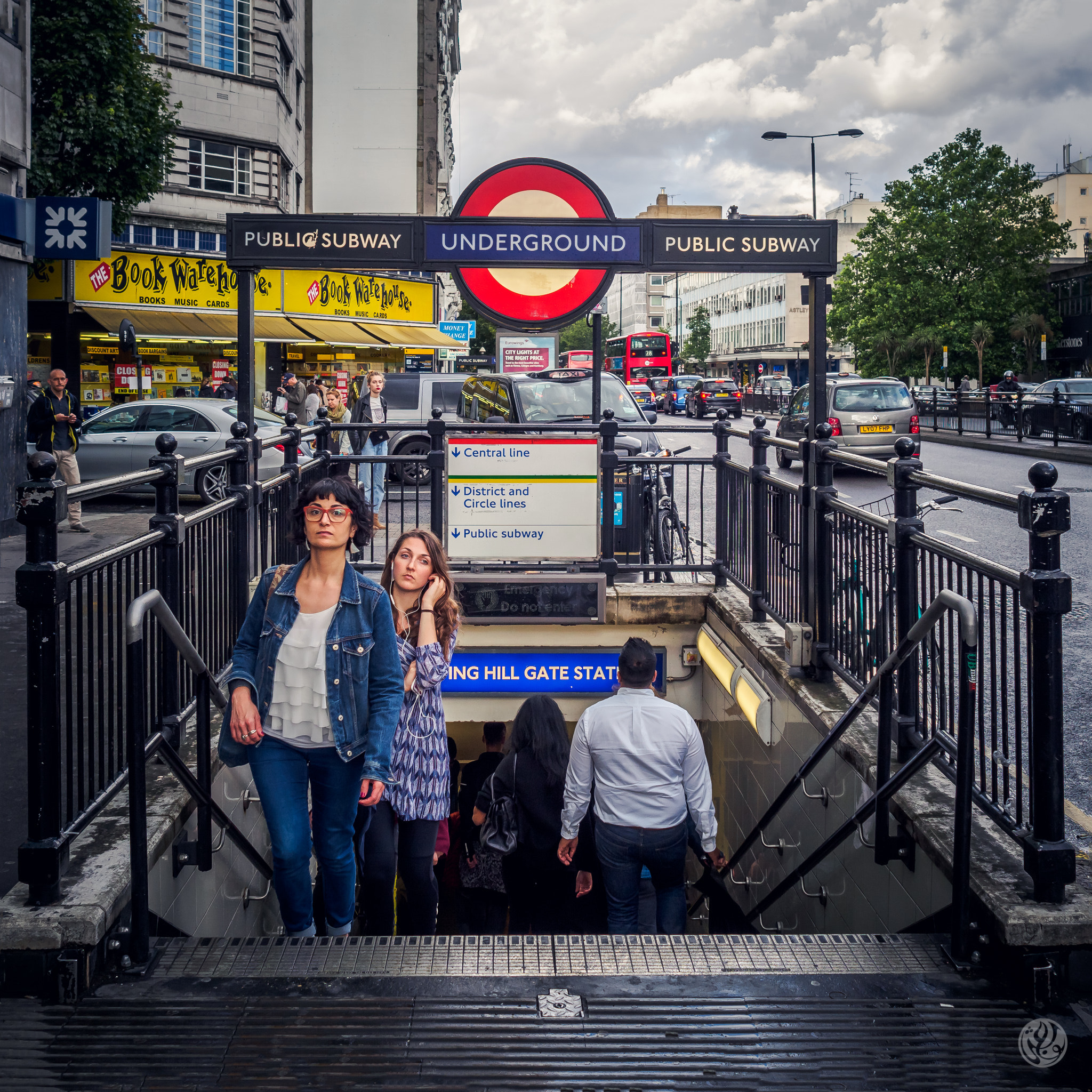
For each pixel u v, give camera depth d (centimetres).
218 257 2812
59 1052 299
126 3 2067
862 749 466
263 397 2769
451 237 651
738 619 710
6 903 334
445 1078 289
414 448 1794
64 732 399
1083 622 808
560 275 698
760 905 686
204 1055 298
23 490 331
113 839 380
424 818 499
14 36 1298
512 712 848
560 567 782
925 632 368
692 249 652
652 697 558
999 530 1288
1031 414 2684
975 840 372
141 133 2128
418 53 4259
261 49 2983
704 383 4934
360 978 336
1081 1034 308
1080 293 6234
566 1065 294
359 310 3231
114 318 2611
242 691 374
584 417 1355
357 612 373
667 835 552
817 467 579
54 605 334
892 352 6088
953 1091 285
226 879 503
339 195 4266
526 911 662
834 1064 295
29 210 1313
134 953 342
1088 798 473
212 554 536
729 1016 316
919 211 6075
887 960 345
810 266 640
